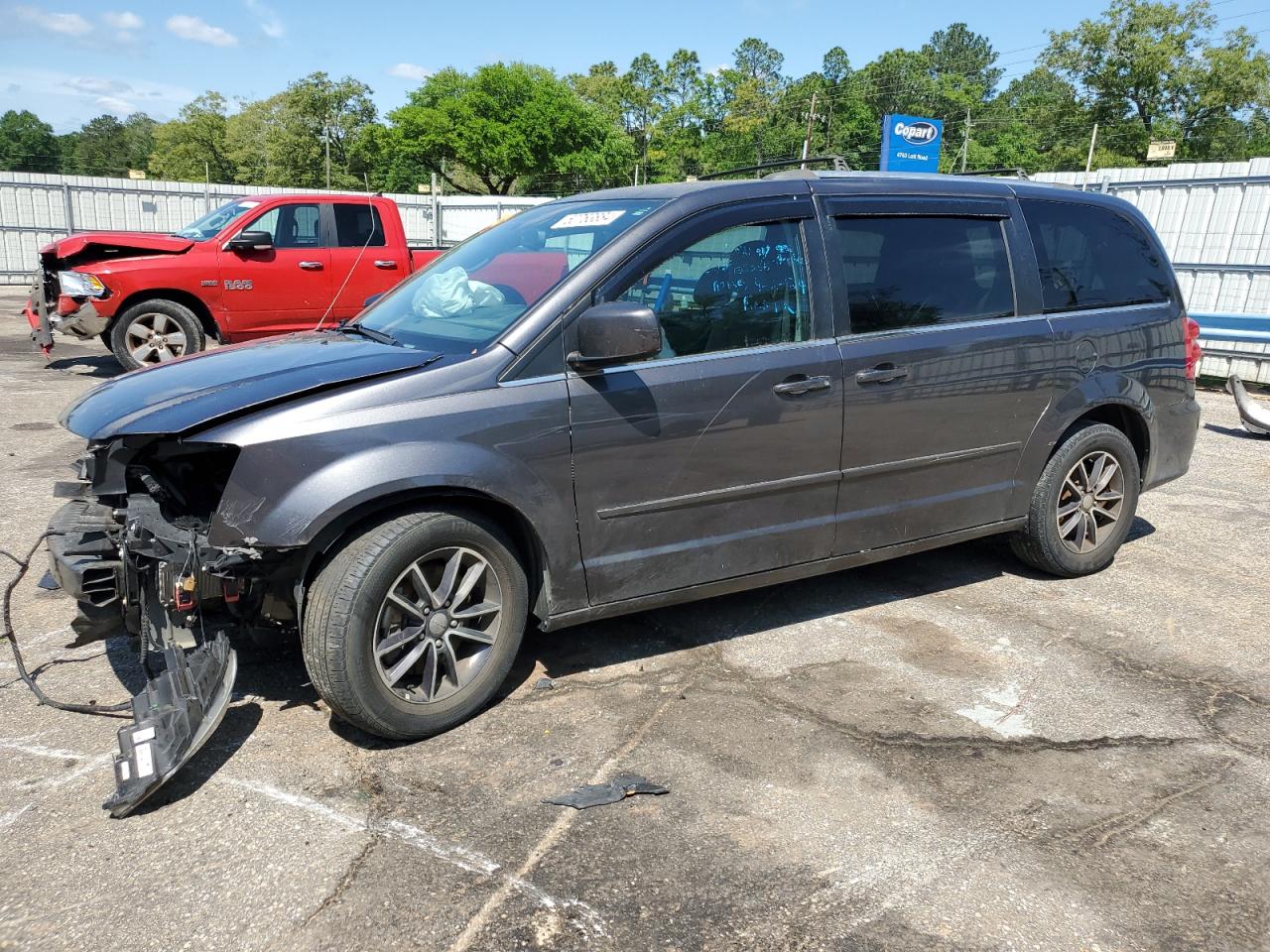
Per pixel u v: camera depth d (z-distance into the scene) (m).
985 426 4.17
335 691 2.92
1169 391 4.82
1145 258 4.79
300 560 2.94
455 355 3.18
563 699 3.44
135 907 2.33
